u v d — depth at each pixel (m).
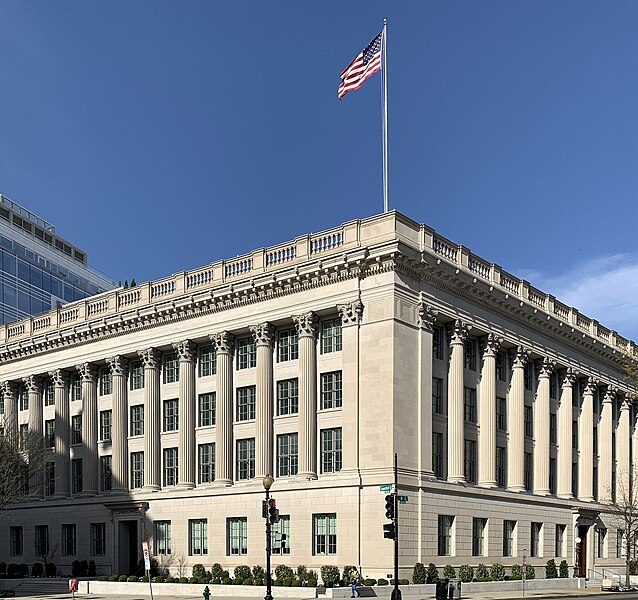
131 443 61.09
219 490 53.50
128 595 49.28
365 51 52.00
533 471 60.03
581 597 45.31
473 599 41.81
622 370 73.75
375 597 40.66
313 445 49.47
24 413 70.31
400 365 46.78
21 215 92.06
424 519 46.19
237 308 54.97
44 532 65.94
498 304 56.06
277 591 42.66
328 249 50.97
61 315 68.31
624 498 65.06
